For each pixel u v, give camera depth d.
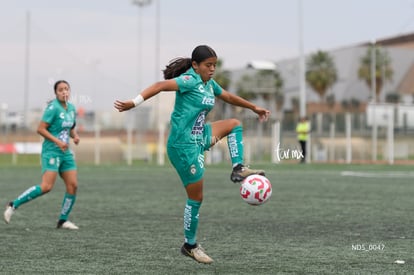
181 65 8.08
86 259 8.75
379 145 44.88
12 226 12.16
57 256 8.97
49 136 11.77
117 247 9.72
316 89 85.31
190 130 7.95
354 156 44.47
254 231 11.38
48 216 13.76
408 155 45.09
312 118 44.19
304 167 33.94
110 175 27.50
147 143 47.09
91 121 48.91
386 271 7.91
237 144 8.12
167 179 25.02
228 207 15.23
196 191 8.09
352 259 8.71
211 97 8.01
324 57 84.81
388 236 10.77
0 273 7.83
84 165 36.72
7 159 43.53
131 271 7.96
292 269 8.05
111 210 14.70
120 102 7.35
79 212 14.33
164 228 11.79
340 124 44.53
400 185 21.91
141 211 14.51
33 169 32.12
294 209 14.77
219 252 9.28
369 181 23.81
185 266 8.28
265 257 8.88
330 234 11.01
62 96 11.98
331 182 23.34
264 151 44.12
